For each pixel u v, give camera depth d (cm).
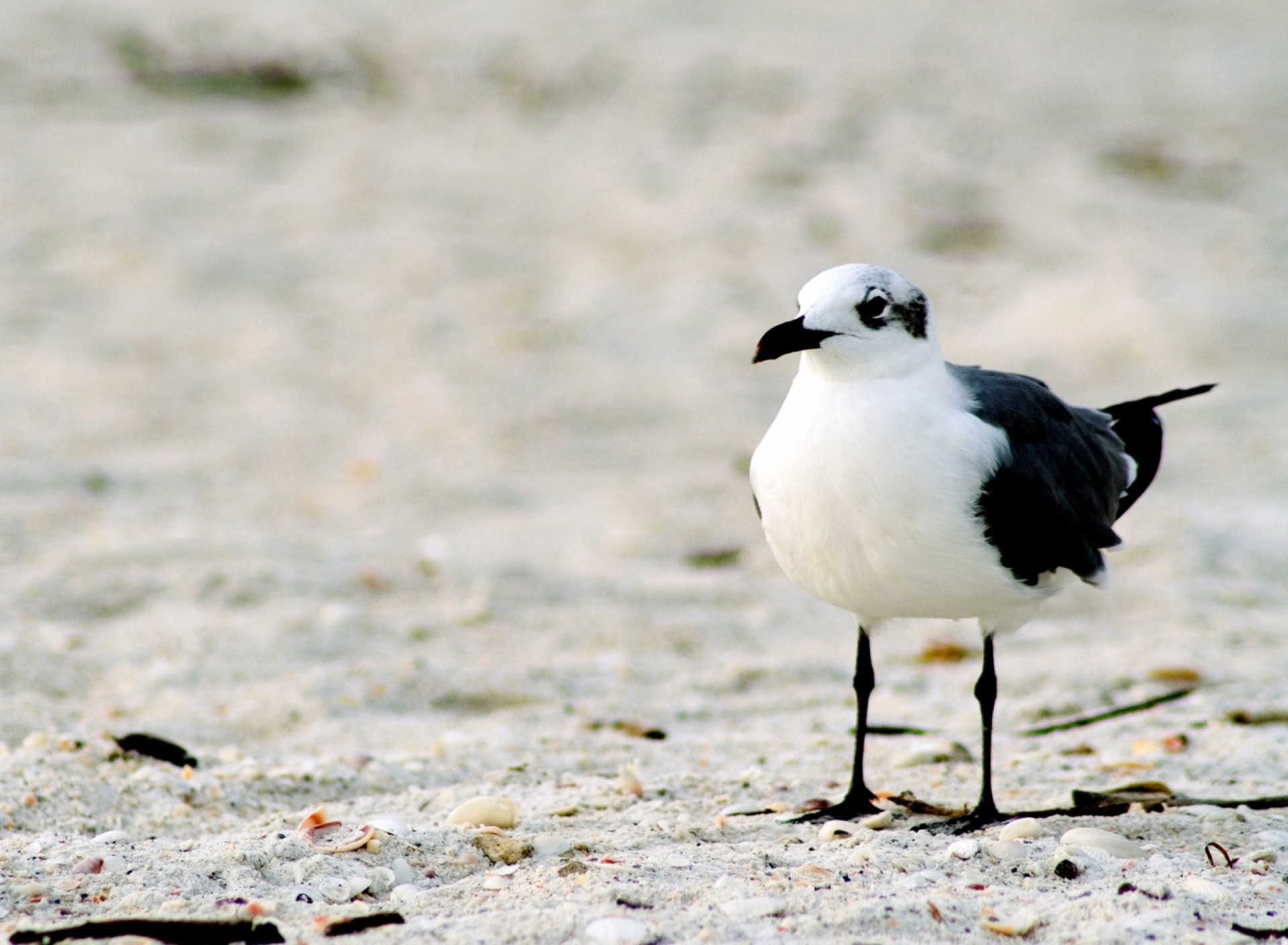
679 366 1780
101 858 613
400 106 2719
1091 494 727
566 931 540
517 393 1675
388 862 624
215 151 2461
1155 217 2275
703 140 2588
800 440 684
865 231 2206
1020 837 677
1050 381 1730
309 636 1035
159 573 1146
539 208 2294
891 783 784
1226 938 540
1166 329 1816
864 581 694
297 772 779
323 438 1526
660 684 991
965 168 2473
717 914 560
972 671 1009
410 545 1250
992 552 676
